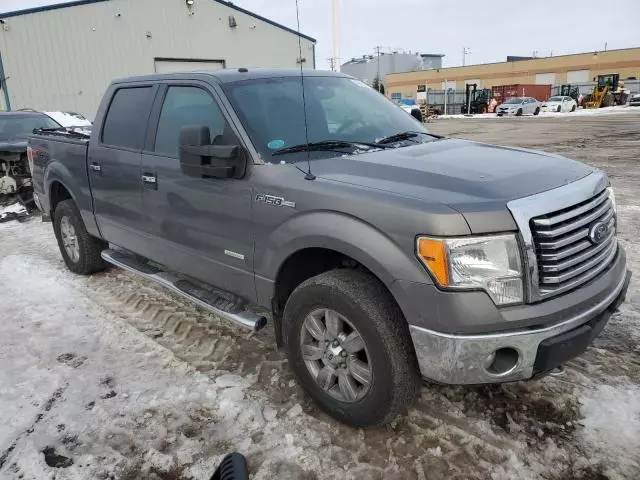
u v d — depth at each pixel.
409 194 2.44
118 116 4.29
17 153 8.31
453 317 2.26
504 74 69.25
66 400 3.14
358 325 2.55
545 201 2.38
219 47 23.23
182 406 3.05
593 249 2.57
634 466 2.44
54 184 5.28
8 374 3.45
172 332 3.98
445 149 3.22
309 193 2.71
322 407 2.90
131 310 4.40
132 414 2.99
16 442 2.79
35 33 18.98
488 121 32.91
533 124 26.62
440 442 2.67
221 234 3.28
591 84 53.50
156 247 3.95
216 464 2.59
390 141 3.46
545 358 2.33
